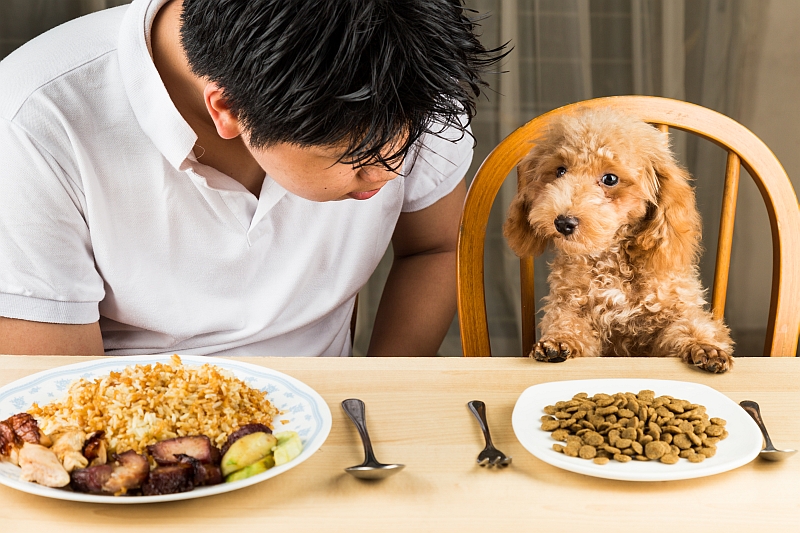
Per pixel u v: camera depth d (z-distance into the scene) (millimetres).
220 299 1213
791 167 2275
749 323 2357
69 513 628
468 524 628
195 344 1238
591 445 718
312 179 801
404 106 689
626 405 773
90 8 1979
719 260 1178
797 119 2244
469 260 1143
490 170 1156
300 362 928
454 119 741
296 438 698
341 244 1283
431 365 932
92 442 650
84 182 1059
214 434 693
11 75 1051
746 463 696
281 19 656
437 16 681
